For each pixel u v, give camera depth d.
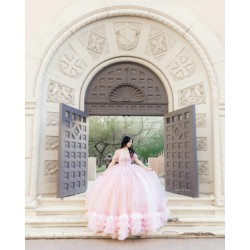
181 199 4.98
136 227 3.55
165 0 5.76
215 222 4.39
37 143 5.10
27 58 5.36
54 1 5.64
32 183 4.90
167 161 5.98
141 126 17.80
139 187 3.88
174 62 6.02
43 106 5.41
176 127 5.72
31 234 3.98
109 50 6.09
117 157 4.31
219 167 5.19
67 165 5.21
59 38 5.49
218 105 5.39
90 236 3.97
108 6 5.67
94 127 17.23
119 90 6.27
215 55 5.58
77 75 5.98
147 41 6.04
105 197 3.87
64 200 4.89
